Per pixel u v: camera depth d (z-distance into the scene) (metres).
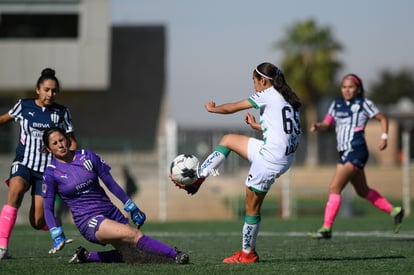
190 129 91.56
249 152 25.89
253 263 26.45
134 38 150.75
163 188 77.44
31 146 29.61
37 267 25.56
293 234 45.50
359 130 37.28
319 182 125.31
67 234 46.69
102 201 26.06
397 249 33.34
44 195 25.91
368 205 95.25
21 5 140.12
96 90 144.75
